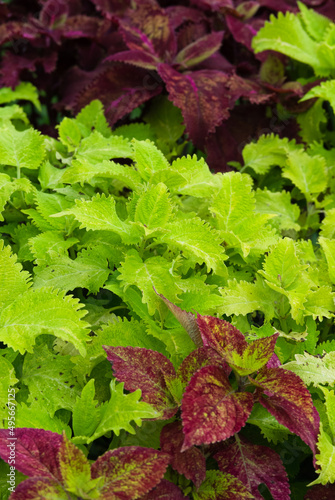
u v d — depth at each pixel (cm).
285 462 111
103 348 105
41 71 166
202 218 125
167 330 110
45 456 99
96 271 114
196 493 102
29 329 105
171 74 142
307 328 114
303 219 136
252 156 139
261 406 108
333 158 142
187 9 164
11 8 173
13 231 122
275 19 145
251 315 119
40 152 124
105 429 101
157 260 112
